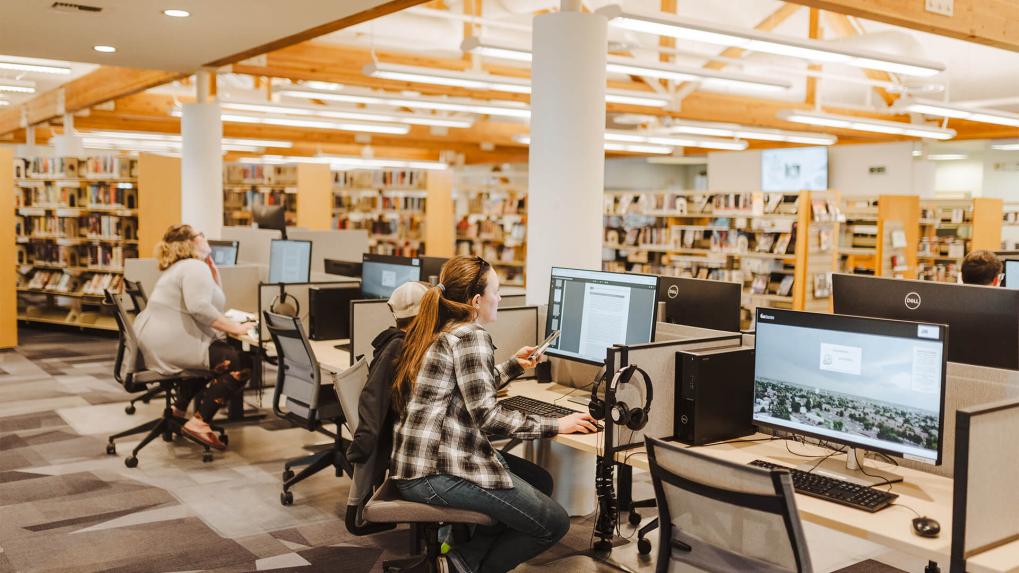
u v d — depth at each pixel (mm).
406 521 2756
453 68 9445
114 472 4832
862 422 2562
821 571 3566
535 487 3213
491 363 2820
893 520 2248
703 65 10086
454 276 2891
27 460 5039
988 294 2830
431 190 12906
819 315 2668
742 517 2137
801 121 10406
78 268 10070
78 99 10859
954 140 14023
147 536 3891
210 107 8312
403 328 3127
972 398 2613
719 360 2957
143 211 9469
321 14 5734
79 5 5531
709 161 17641
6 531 3926
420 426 2791
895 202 9906
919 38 8875
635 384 2889
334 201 13695
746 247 9055
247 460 5086
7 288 8883
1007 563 1975
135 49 7043
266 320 4453
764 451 2877
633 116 13047
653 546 3789
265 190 11922
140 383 5094
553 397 3643
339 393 3152
